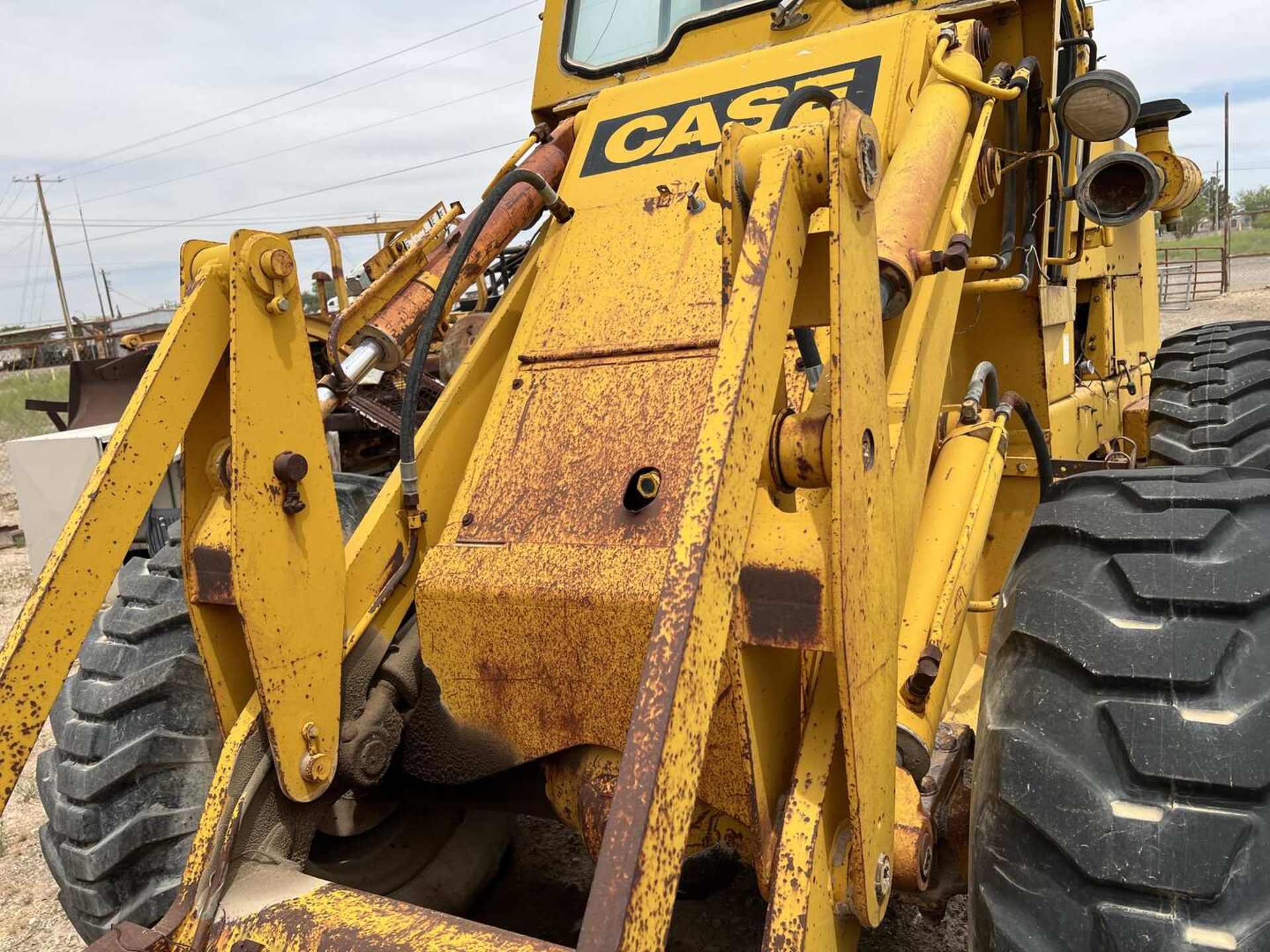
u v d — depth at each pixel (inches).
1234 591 63.8
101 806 87.6
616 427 79.7
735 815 70.7
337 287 127.0
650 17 127.3
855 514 57.6
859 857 59.2
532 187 107.3
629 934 41.5
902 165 83.7
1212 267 1043.9
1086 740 62.6
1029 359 119.1
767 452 58.7
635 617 69.5
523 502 79.7
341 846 93.4
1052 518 76.0
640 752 44.3
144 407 71.7
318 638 78.1
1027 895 61.6
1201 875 56.6
